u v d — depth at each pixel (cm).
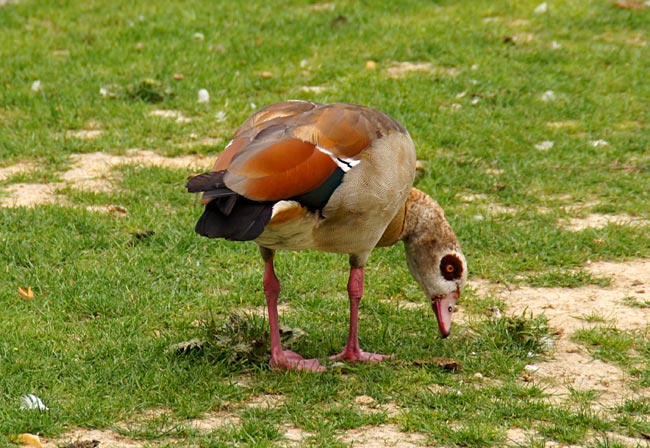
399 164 920
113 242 1259
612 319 1090
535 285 1197
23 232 1275
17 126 1736
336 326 1070
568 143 1705
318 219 877
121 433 805
